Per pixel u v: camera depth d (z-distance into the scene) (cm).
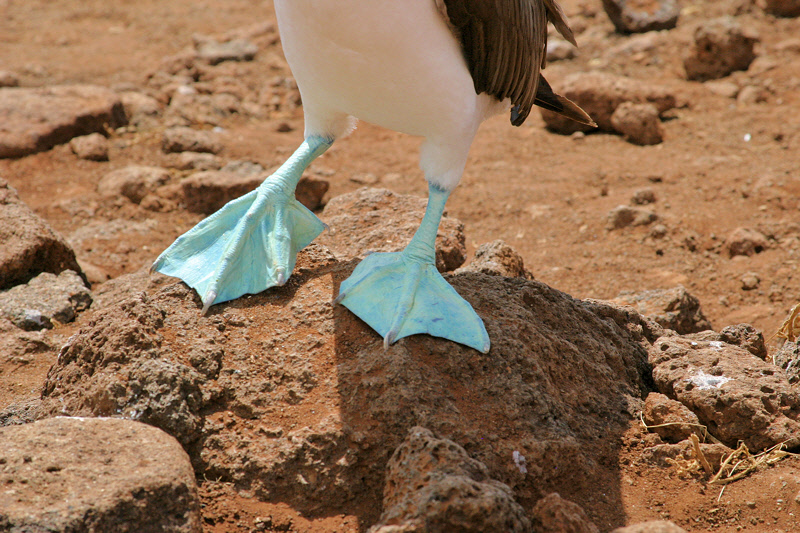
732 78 2455
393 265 819
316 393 728
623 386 852
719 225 1608
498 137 2216
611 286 1414
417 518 558
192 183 1727
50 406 748
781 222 1570
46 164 1920
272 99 2469
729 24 2448
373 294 796
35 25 3222
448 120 773
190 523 589
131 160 1986
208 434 704
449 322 766
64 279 1185
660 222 1611
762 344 947
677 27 2927
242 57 2812
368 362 734
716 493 728
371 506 673
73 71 2642
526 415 722
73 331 1084
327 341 773
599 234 1614
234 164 1914
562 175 1920
